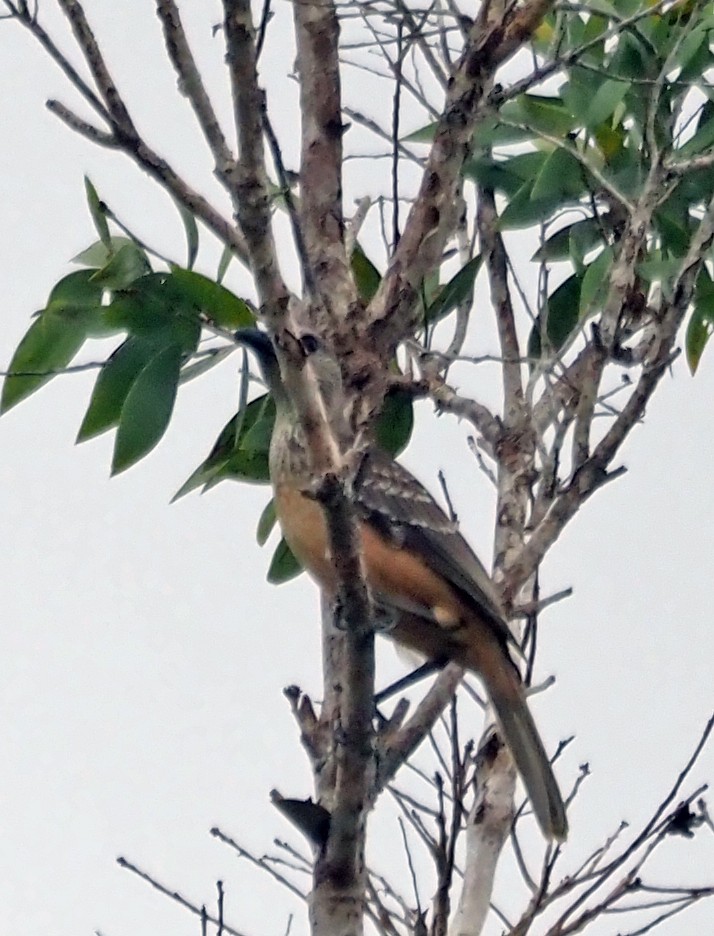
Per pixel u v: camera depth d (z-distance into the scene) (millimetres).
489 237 11555
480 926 9047
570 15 11398
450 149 9984
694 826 8750
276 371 10461
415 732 9664
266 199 7023
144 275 10438
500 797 9734
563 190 10945
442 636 10555
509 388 10852
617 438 9328
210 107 7156
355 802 8414
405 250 10102
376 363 9969
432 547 10562
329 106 10695
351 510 7480
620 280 9328
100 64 7941
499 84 10453
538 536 9602
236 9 6762
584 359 10180
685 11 10820
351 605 7766
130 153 8102
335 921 8539
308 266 10109
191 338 10664
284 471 10109
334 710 9328
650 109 9859
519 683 10289
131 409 10898
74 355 10969
